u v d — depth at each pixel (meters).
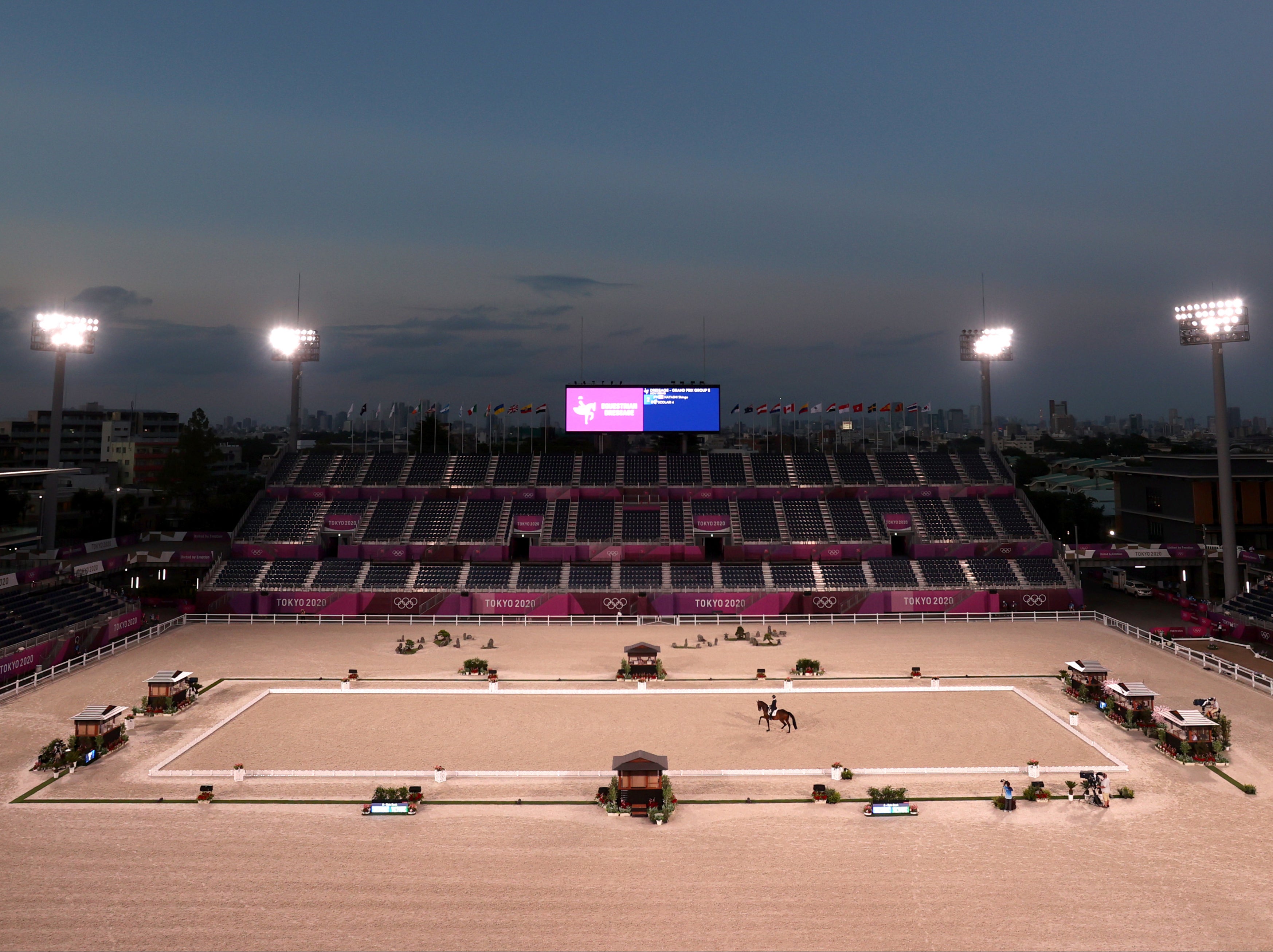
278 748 45.59
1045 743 46.25
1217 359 79.44
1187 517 97.50
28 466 161.88
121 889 30.19
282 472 99.12
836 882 30.97
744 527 92.69
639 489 96.94
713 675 61.53
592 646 71.06
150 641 72.31
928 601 82.81
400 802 37.59
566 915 28.59
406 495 96.88
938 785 40.50
